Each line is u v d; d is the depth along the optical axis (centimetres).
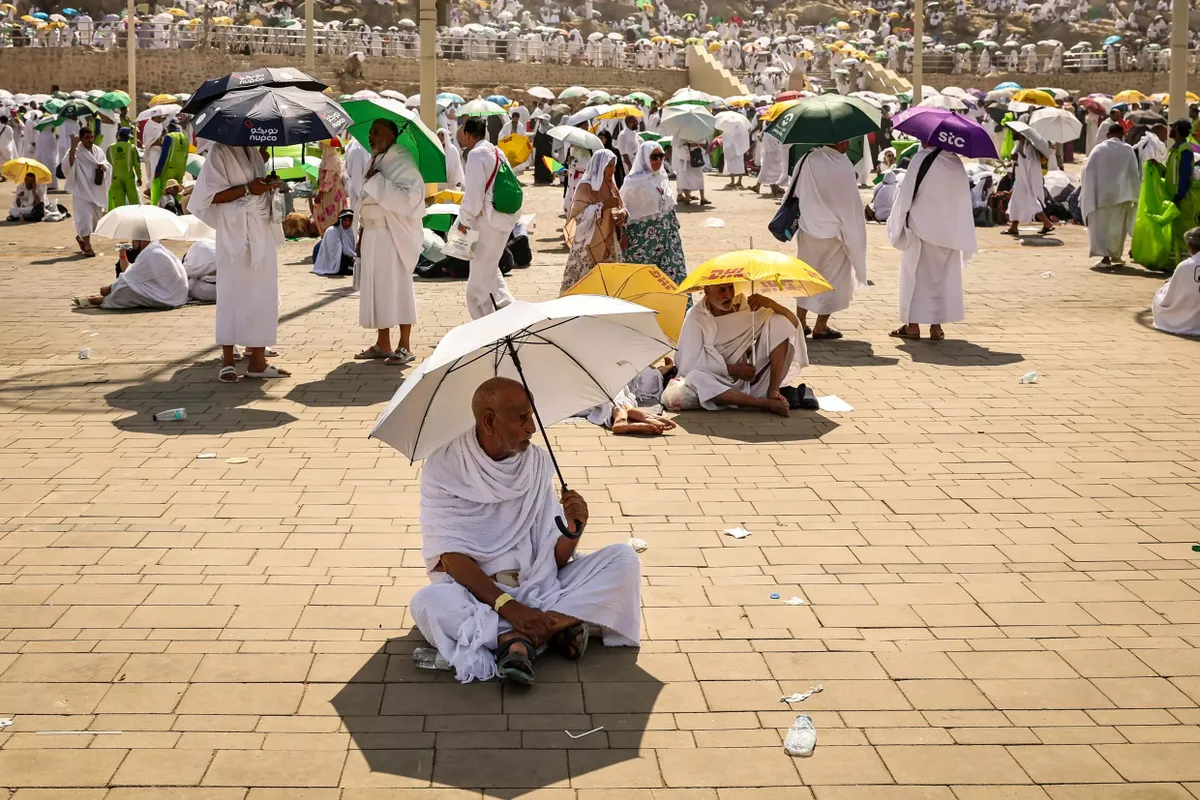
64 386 859
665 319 771
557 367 459
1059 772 373
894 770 374
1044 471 679
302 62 4259
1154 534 581
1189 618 486
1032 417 794
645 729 399
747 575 530
